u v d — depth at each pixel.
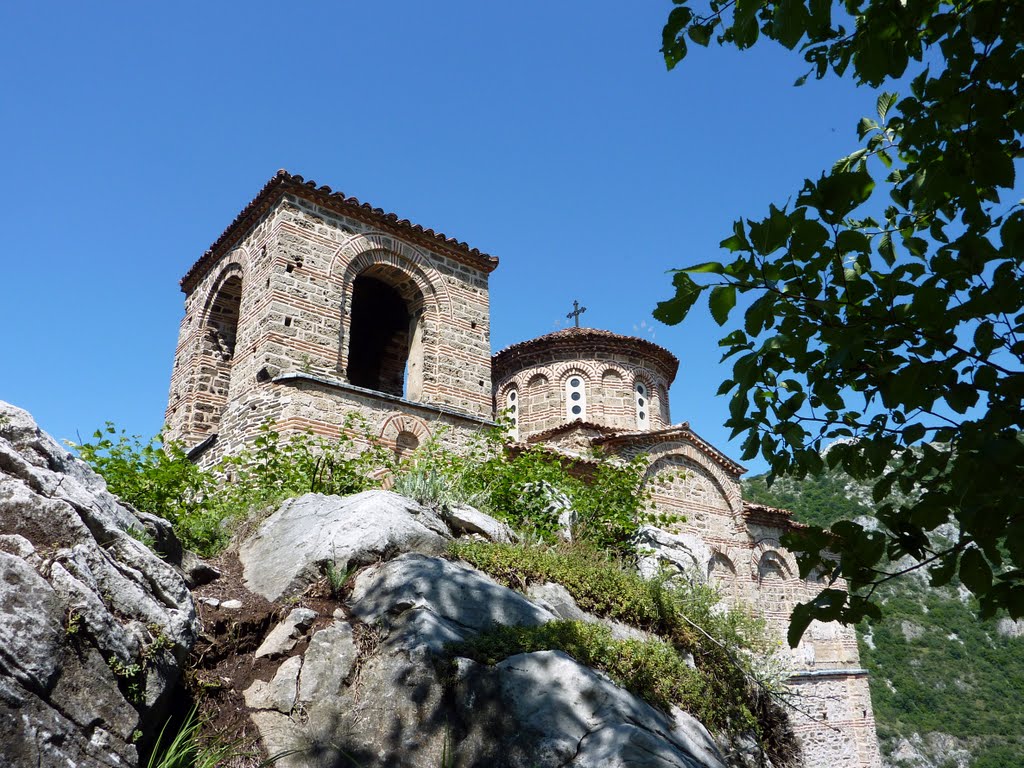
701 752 6.45
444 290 18.12
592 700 6.15
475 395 17.64
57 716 4.47
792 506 59.38
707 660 8.92
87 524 5.75
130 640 5.14
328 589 7.31
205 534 8.75
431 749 5.70
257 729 5.84
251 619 6.79
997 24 3.99
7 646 4.42
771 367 4.25
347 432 14.53
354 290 19.92
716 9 4.51
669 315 4.00
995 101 3.95
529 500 12.23
